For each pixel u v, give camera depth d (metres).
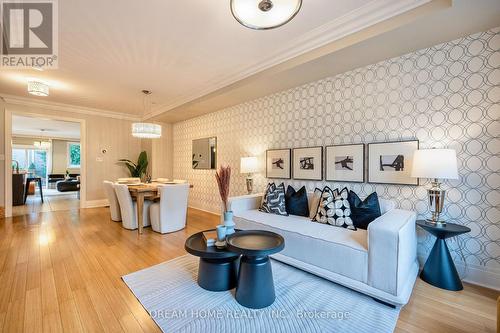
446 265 2.06
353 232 2.29
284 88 3.56
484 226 2.10
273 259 2.60
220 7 2.04
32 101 4.89
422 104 2.40
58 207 5.72
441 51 2.28
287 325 1.58
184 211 3.88
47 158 10.77
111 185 4.10
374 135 2.73
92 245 3.07
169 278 2.21
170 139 6.66
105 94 4.49
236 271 2.09
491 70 2.05
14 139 9.88
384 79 2.64
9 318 1.62
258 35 2.49
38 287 2.03
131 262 2.56
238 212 3.15
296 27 2.36
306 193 3.16
